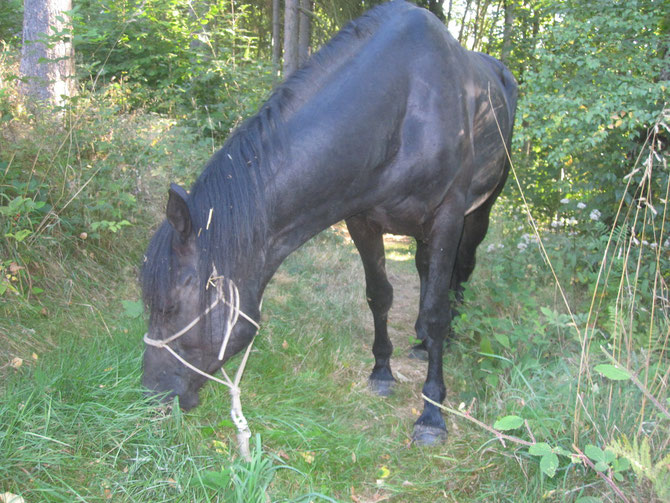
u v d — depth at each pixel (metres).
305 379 2.82
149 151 4.19
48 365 2.35
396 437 2.43
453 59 2.54
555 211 5.51
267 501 1.72
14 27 7.39
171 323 1.80
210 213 1.71
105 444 1.93
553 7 4.47
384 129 2.21
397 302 4.66
